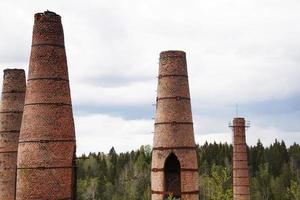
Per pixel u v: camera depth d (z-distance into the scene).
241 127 59.25
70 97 27.23
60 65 26.70
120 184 111.50
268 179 116.38
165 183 34.34
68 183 26.02
